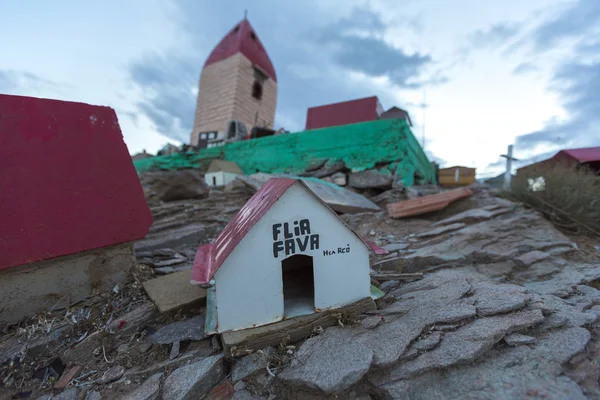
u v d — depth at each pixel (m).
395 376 1.89
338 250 2.48
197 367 2.09
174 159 15.33
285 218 2.29
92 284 3.17
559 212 5.63
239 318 2.27
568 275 3.46
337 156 10.37
